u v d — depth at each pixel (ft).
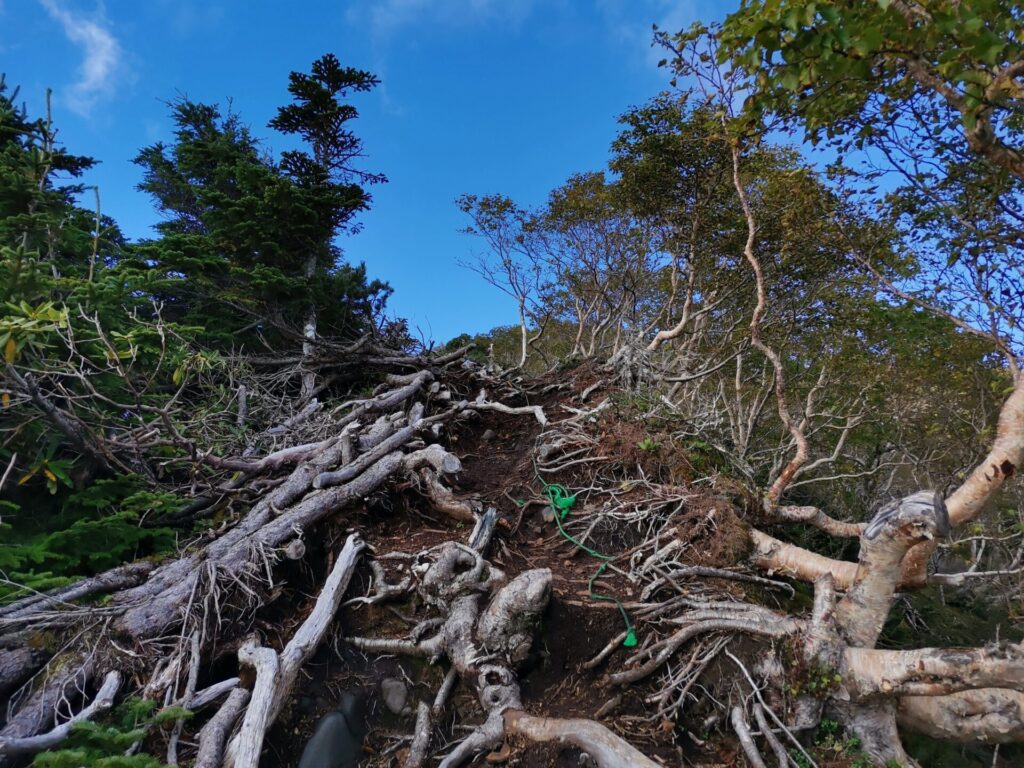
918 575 11.63
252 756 9.44
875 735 10.18
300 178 36.24
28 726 9.58
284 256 34.63
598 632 12.75
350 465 17.61
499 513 17.21
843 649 10.44
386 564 14.74
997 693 9.78
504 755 10.29
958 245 16.12
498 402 26.43
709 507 15.96
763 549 14.87
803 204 19.75
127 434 16.61
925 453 29.17
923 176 15.80
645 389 24.27
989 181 15.02
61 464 14.67
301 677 12.02
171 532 16.39
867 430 29.99
